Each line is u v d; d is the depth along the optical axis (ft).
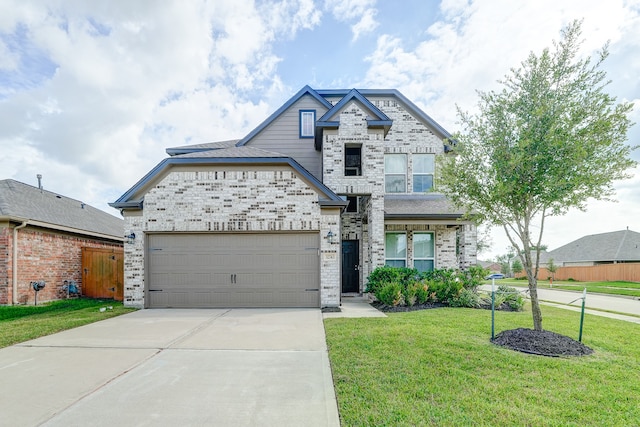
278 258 33.53
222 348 19.25
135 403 12.53
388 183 46.37
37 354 18.31
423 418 11.33
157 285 33.47
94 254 44.55
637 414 11.73
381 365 16.08
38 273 38.99
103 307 33.86
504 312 31.27
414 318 27.07
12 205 38.75
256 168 33.86
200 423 11.12
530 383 14.17
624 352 18.47
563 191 19.13
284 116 47.83
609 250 125.90
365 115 40.11
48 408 12.18
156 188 33.86
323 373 15.38
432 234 45.42
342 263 45.57
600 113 19.12
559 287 78.74
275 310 31.65
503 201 20.67
